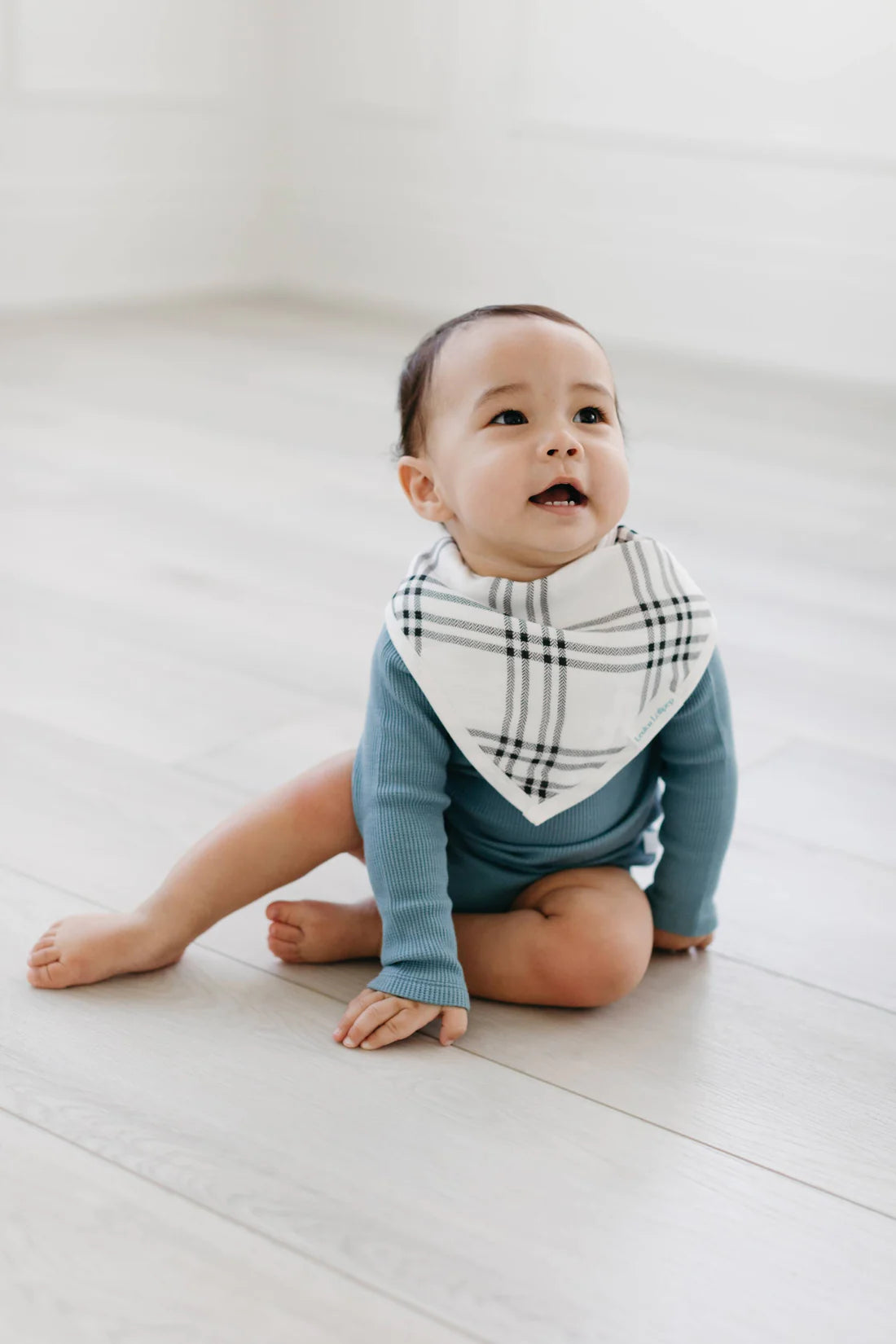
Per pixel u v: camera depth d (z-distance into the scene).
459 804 1.02
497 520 0.96
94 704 1.53
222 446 2.77
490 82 4.14
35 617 1.79
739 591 2.07
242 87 4.44
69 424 2.85
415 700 0.98
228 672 1.65
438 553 1.03
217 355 3.64
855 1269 0.79
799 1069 0.98
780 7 3.64
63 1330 0.71
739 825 1.34
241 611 1.86
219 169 4.45
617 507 0.98
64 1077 0.91
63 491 2.39
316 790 1.04
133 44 4.04
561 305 4.21
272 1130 0.87
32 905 1.12
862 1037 1.02
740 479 2.73
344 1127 0.88
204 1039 0.96
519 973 1.01
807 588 2.11
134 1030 0.97
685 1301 0.76
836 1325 0.75
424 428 1.01
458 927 1.04
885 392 3.71
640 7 3.83
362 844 1.05
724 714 1.04
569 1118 0.90
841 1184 0.86
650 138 3.92
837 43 3.59
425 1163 0.85
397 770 0.97
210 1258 0.76
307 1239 0.78
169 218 4.34
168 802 1.31
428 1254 0.78
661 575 1.01
